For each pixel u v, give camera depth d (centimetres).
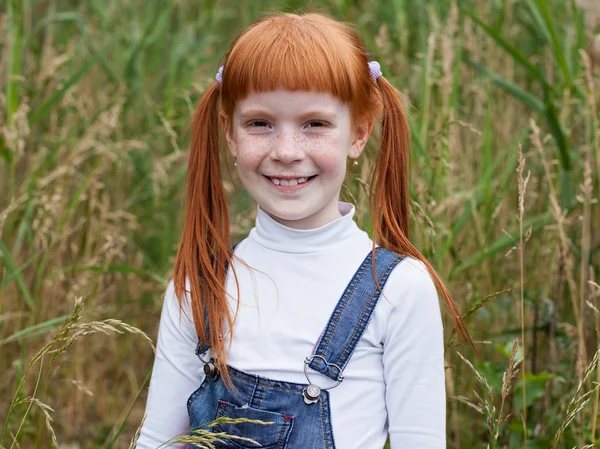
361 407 167
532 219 294
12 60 305
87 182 300
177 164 370
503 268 319
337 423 165
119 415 338
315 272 172
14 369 296
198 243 183
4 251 274
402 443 168
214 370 172
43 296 306
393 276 170
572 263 283
